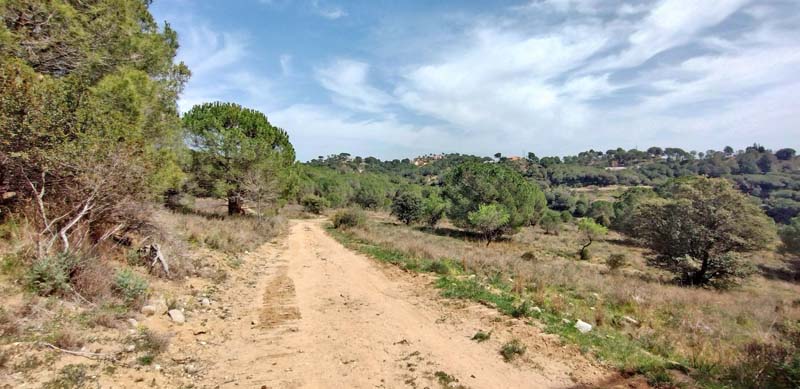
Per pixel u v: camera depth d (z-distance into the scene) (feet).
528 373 17.69
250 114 93.40
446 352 20.02
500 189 120.57
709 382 17.61
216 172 82.64
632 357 20.18
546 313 28.12
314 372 17.24
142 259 29.07
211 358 18.15
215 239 48.73
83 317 17.97
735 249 73.97
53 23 27.45
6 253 19.85
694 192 76.07
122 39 32.89
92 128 24.57
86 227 24.48
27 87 21.61
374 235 79.71
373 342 21.43
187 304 25.61
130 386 13.70
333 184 225.76
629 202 185.06
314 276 41.37
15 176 22.75
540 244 116.37
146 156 28.30
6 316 15.10
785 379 17.53
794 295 64.34
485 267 47.32
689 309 37.45
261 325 24.14
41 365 13.24
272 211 111.96
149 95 34.58
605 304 36.68
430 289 34.63
